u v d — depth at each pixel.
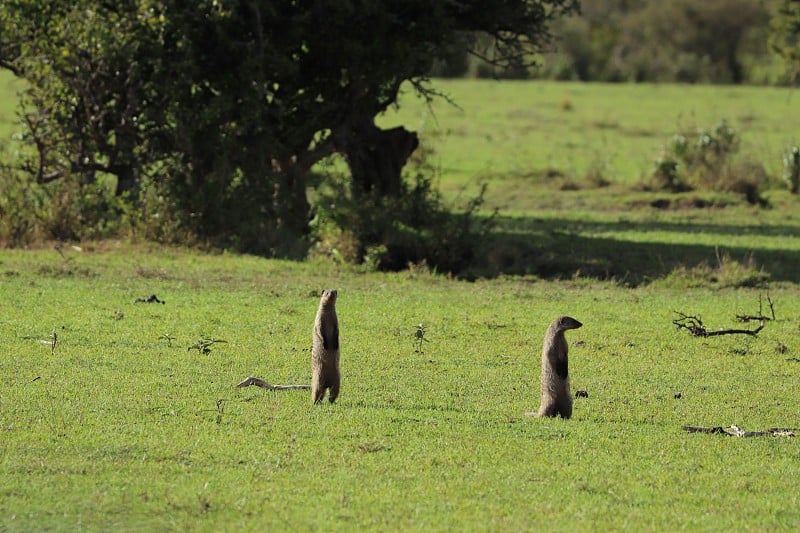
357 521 26.77
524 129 162.12
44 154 78.56
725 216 100.12
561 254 77.12
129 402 37.03
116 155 78.50
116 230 76.31
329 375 37.06
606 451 33.09
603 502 28.61
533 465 31.42
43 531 26.14
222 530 26.17
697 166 113.81
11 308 52.53
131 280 62.06
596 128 166.38
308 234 78.75
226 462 31.03
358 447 32.59
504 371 43.88
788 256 79.12
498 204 105.69
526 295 63.00
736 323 55.56
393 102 86.38
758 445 34.44
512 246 77.38
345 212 74.38
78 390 38.44
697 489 29.97
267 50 77.69
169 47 76.88
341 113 82.50
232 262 70.12
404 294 61.94
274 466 30.72
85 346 45.62
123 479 29.47
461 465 31.23
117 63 75.50
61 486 28.91
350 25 78.56
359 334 50.12
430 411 37.19
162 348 45.72
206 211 76.00
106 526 26.44
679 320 54.03
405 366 44.22
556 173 119.31
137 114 77.25
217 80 78.00
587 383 42.62
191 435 33.41
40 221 74.94
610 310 58.56
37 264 65.25
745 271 70.81
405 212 76.12
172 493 28.45
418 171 94.06
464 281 69.19
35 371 41.09
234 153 78.00
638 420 37.31
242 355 44.94
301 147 83.31
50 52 75.38
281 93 81.12
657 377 43.94
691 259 76.56
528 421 36.06
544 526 26.72
